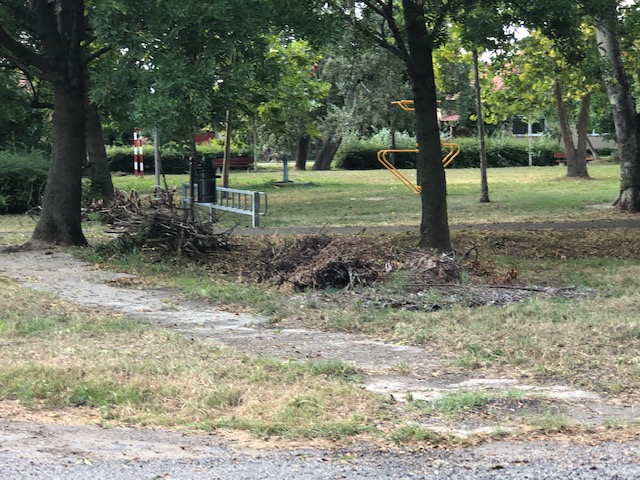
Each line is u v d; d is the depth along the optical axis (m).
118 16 14.87
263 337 10.18
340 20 17.06
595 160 66.00
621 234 21.00
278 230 22.58
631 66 26.41
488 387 7.76
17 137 32.25
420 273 13.26
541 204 29.30
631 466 5.27
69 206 18.27
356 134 57.00
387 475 5.13
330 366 8.33
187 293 13.32
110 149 56.06
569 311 11.16
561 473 5.12
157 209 18.16
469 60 30.77
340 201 32.38
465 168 62.03
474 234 20.84
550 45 31.17
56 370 7.79
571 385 7.82
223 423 6.39
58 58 17.97
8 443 5.75
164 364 8.16
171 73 14.84
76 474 5.04
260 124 37.22
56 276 14.85
